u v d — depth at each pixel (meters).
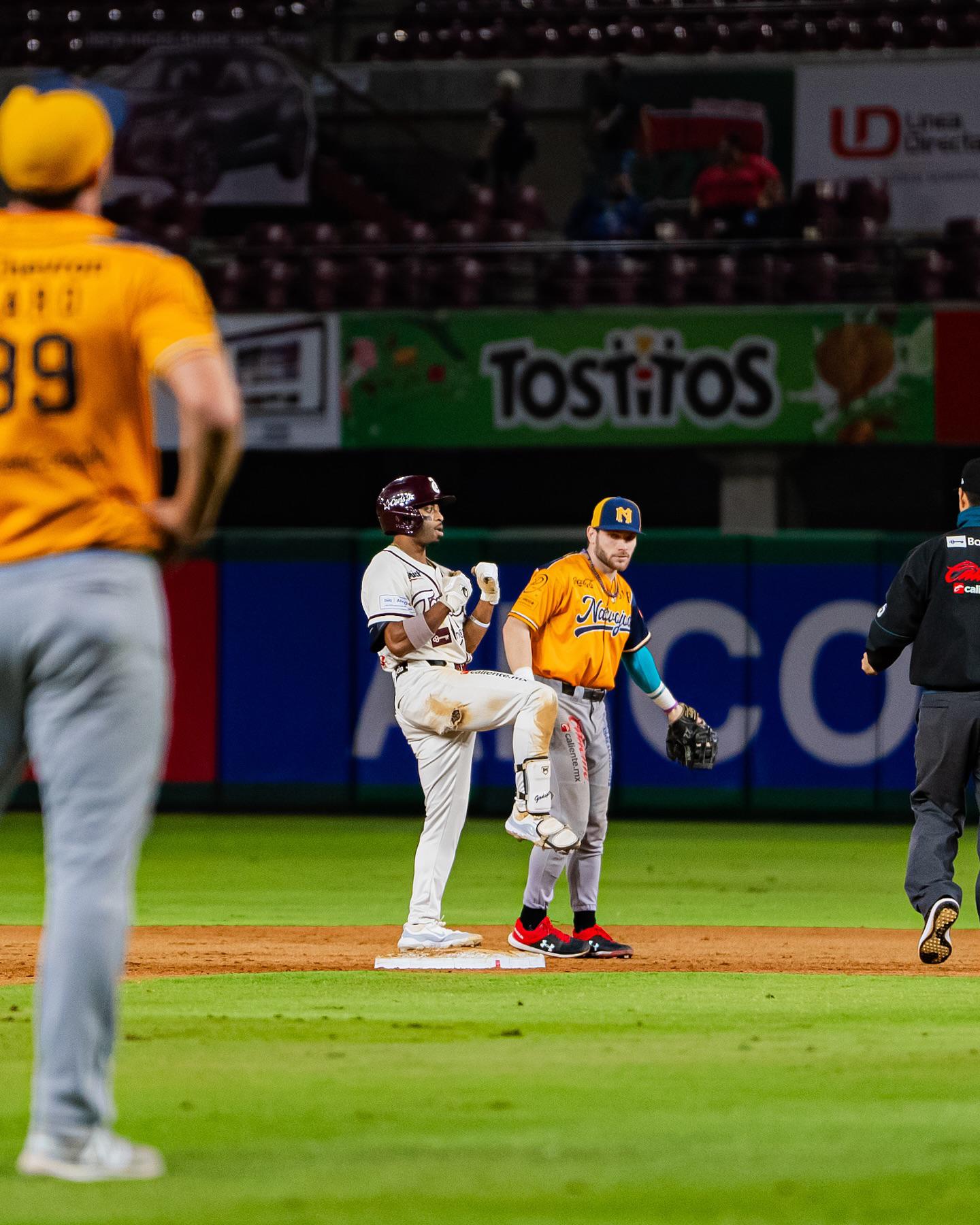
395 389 54.03
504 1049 16.88
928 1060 16.33
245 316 54.41
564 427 53.62
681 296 56.75
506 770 52.09
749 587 50.97
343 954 25.38
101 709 11.20
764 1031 18.12
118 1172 11.50
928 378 52.41
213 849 43.94
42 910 31.77
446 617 23.16
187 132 63.94
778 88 63.81
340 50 71.25
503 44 70.25
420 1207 10.97
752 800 51.09
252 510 62.69
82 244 11.51
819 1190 11.53
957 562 22.61
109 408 11.38
